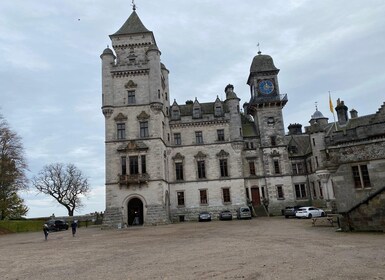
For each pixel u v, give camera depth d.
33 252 22.50
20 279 13.01
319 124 61.81
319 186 56.81
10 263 17.62
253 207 58.28
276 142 60.97
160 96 54.16
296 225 33.41
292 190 59.34
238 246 19.17
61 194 82.56
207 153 59.41
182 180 58.44
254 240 21.92
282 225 34.72
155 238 27.50
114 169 51.56
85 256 18.67
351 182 24.56
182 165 59.12
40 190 81.12
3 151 56.19
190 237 26.70
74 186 84.62
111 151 52.22
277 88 62.62
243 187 58.00
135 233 34.66
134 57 56.06
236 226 37.09
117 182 50.84
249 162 61.00
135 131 52.75
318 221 35.41
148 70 54.44
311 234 23.52
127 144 52.16
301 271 11.40
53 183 82.38
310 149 61.44
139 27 57.91
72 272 13.84
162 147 53.88
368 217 21.95
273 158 60.59
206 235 27.78
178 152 59.59
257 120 63.03
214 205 57.44
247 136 62.03
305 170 62.31
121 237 30.64
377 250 14.72
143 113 53.03
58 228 52.19
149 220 49.34
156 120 52.91
